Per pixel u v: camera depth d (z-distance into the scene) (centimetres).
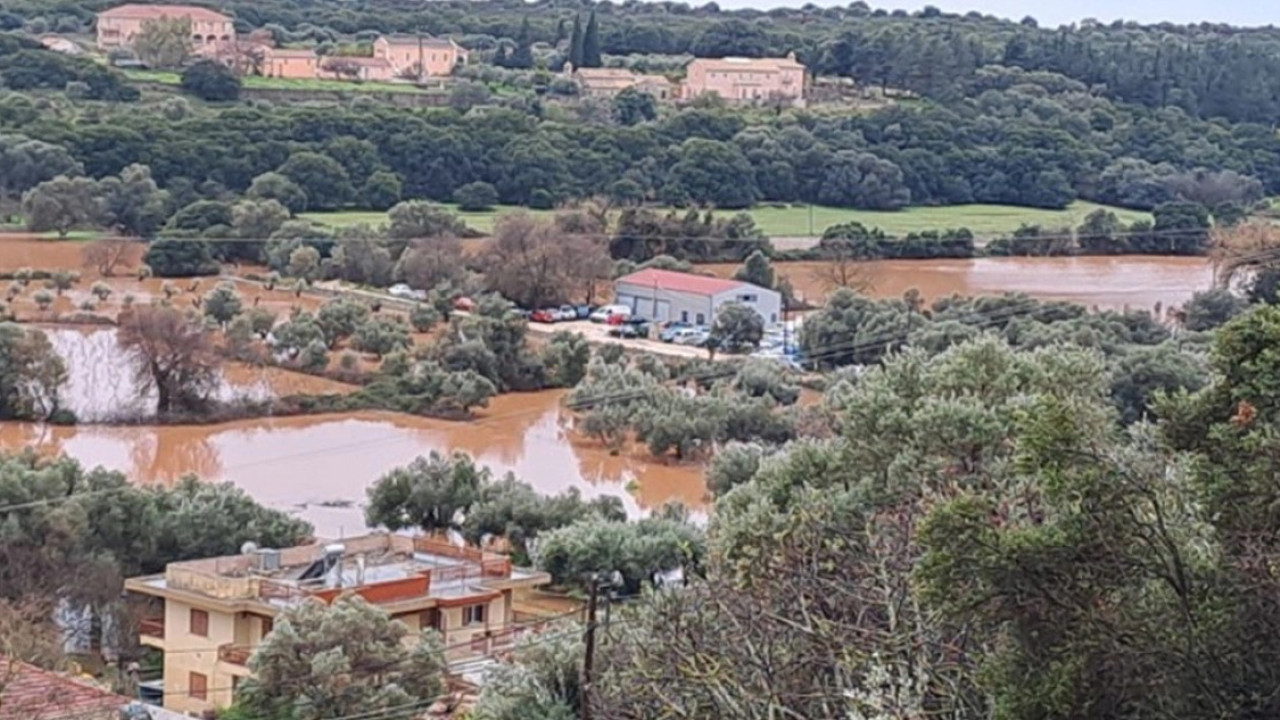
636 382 5916
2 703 2247
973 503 1153
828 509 1800
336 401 6281
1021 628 1134
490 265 7656
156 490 4012
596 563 3509
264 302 7450
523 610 3469
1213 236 6962
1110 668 1094
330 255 8038
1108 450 1169
